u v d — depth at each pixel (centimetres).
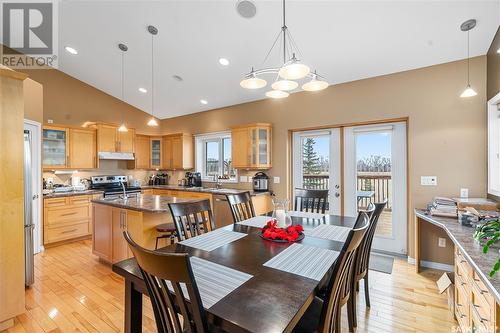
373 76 342
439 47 276
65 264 324
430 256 305
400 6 236
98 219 333
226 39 318
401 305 225
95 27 347
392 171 350
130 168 579
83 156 475
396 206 346
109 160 550
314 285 108
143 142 592
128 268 131
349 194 382
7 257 196
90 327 197
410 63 307
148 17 309
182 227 197
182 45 347
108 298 239
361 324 199
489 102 260
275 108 441
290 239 170
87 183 495
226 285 108
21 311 203
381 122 350
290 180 436
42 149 390
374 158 365
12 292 198
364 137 372
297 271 123
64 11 324
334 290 112
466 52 276
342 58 316
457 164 287
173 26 314
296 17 264
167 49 362
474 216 213
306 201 307
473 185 279
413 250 315
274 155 441
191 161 581
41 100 371
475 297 148
